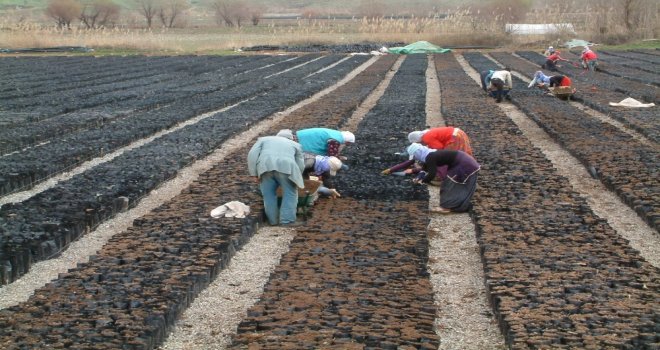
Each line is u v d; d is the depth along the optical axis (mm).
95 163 16609
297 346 7215
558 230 10961
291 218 11906
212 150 17766
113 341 7344
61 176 15352
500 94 25891
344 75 38281
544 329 7559
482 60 46969
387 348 7230
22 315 7949
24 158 15977
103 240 11320
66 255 10641
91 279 9125
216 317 8453
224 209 11875
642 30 59406
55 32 69000
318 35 69750
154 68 42656
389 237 10742
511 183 13852
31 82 33938
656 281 8891
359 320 7879
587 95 26953
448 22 68812
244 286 9398
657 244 10859
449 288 9266
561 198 12836
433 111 24422
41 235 10695
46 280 9641
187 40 68625
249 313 8070
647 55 47906
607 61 43156
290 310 8148
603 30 60812
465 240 11195
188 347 7688
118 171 14938
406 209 12367
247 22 101312
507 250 10023
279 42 64938
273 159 11555
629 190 13219
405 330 7609
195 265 9617
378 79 34969
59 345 7230
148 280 9016
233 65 45250
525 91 28359
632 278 8961
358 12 111812
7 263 9562
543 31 63281
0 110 23797
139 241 10562
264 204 12000
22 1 126875
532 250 10062
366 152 16766
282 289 8750
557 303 8203
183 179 15102
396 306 8289
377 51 56844
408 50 57031
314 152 12570
